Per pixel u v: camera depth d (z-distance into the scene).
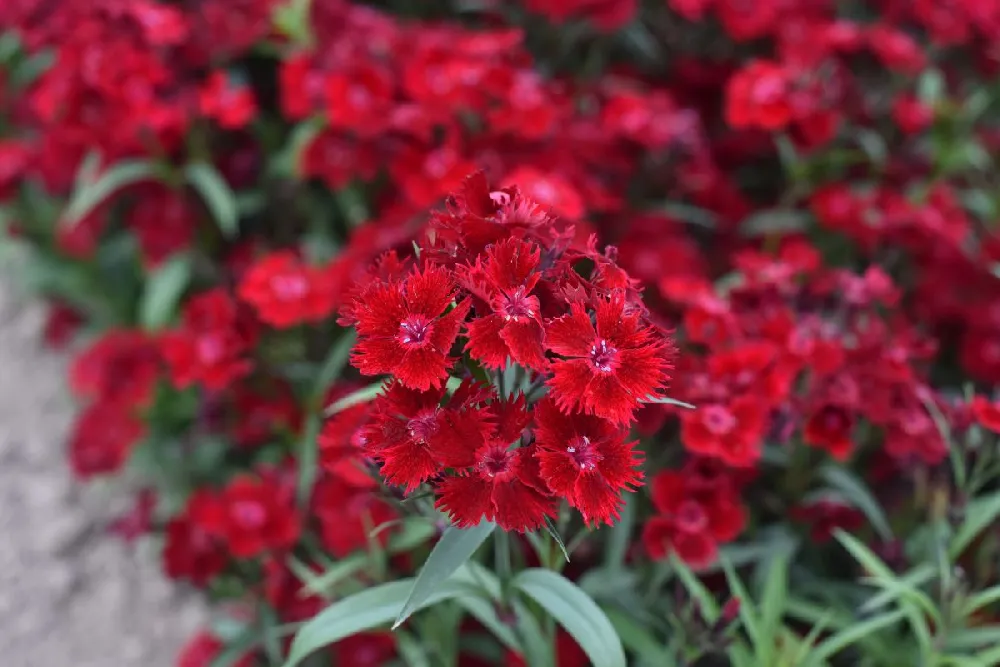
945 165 0.65
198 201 0.64
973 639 0.45
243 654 0.52
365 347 0.37
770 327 0.48
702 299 0.49
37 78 0.71
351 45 0.59
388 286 0.38
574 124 0.61
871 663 0.48
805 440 0.47
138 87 0.57
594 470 0.37
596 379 0.37
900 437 0.48
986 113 0.76
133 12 0.58
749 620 0.44
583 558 0.49
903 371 0.47
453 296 0.37
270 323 0.54
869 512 0.48
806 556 0.52
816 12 0.72
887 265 0.62
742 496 0.51
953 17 0.68
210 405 0.57
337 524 0.48
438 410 0.37
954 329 0.62
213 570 0.53
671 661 0.45
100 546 0.70
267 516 0.50
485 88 0.57
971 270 0.60
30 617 0.66
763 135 0.67
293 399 0.58
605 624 0.40
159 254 0.63
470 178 0.39
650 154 0.64
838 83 0.64
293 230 0.68
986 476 0.47
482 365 0.38
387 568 0.49
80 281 0.71
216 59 0.64
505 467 0.37
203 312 0.54
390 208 0.58
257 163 0.64
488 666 0.51
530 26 0.72
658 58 0.77
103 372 0.60
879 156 0.64
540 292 0.38
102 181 0.58
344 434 0.42
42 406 0.79
